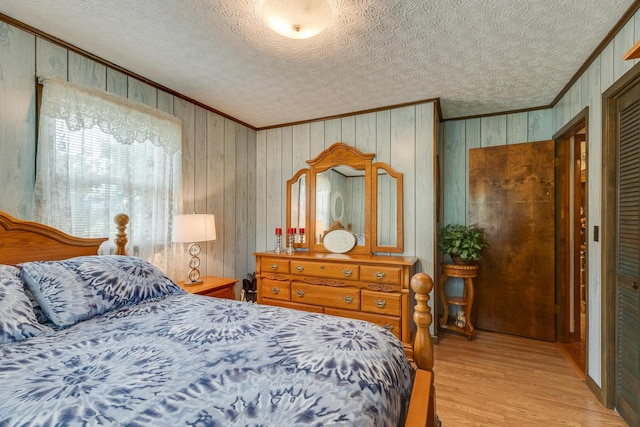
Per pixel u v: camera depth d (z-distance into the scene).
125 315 1.49
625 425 1.74
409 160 3.07
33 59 1.87
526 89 2.70
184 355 1.06
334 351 1.08
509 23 1.77
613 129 1.87
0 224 1.60
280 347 1.12
